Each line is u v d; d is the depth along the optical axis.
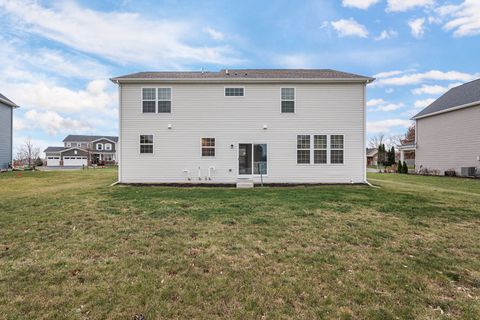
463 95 18.53
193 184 12.00
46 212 6.09
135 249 3.91
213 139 12.45
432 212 6.31
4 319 2.30
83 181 13.20
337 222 5.42
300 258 3.65
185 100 12.40
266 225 5.18
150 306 2.50
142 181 12.35
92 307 2.48
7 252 3.76
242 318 2.35
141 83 12.32
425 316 2.40
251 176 12.43
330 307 2.52
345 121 12.37
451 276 3.18
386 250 3.98
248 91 12.41
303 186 11.62
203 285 2.89
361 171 12.39
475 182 14.13
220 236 4.52
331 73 13.50
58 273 3.13
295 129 12.41
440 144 19.72
